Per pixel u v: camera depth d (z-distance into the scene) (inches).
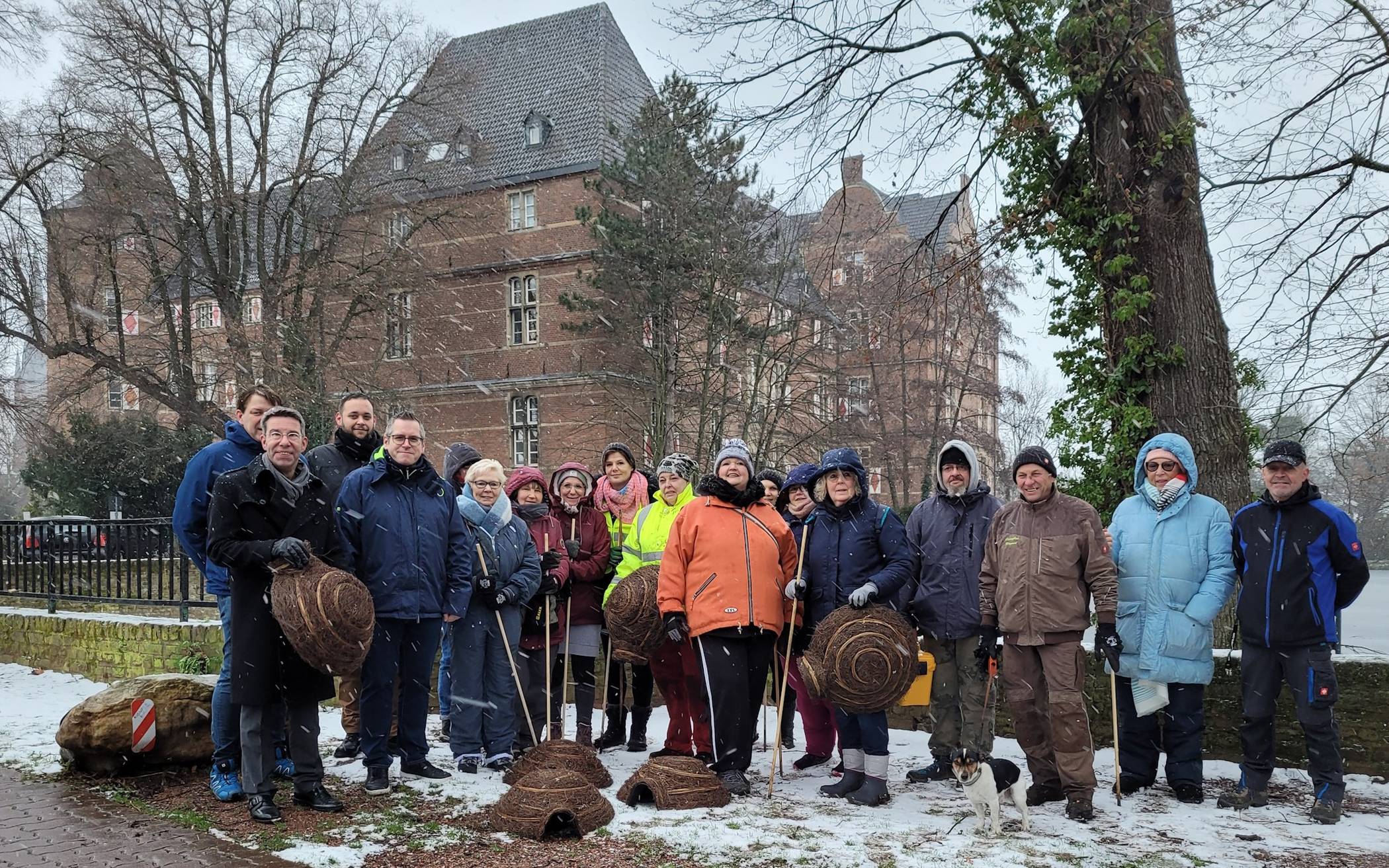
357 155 1107.3
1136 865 186.2
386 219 1186.0
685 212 1126.4
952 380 1450.5
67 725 251.8
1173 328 370.9
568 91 1593.3
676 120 1125.1
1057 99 383.9
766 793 239.5
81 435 1163.3
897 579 232.8
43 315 972.6
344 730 285.0
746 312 1155.3
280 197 1190.3
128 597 427.5
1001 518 235.9
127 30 1002.7
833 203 665.0
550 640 282.2
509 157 1585.9
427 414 1567.4
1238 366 384.5
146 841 201.9
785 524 250.7
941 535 253.3
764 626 239.5
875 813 220.8
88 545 442.6
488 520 264.8
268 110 1091.9
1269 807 225.9
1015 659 230.5
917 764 271.9
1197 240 372.5
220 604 235.9
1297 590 221.8
